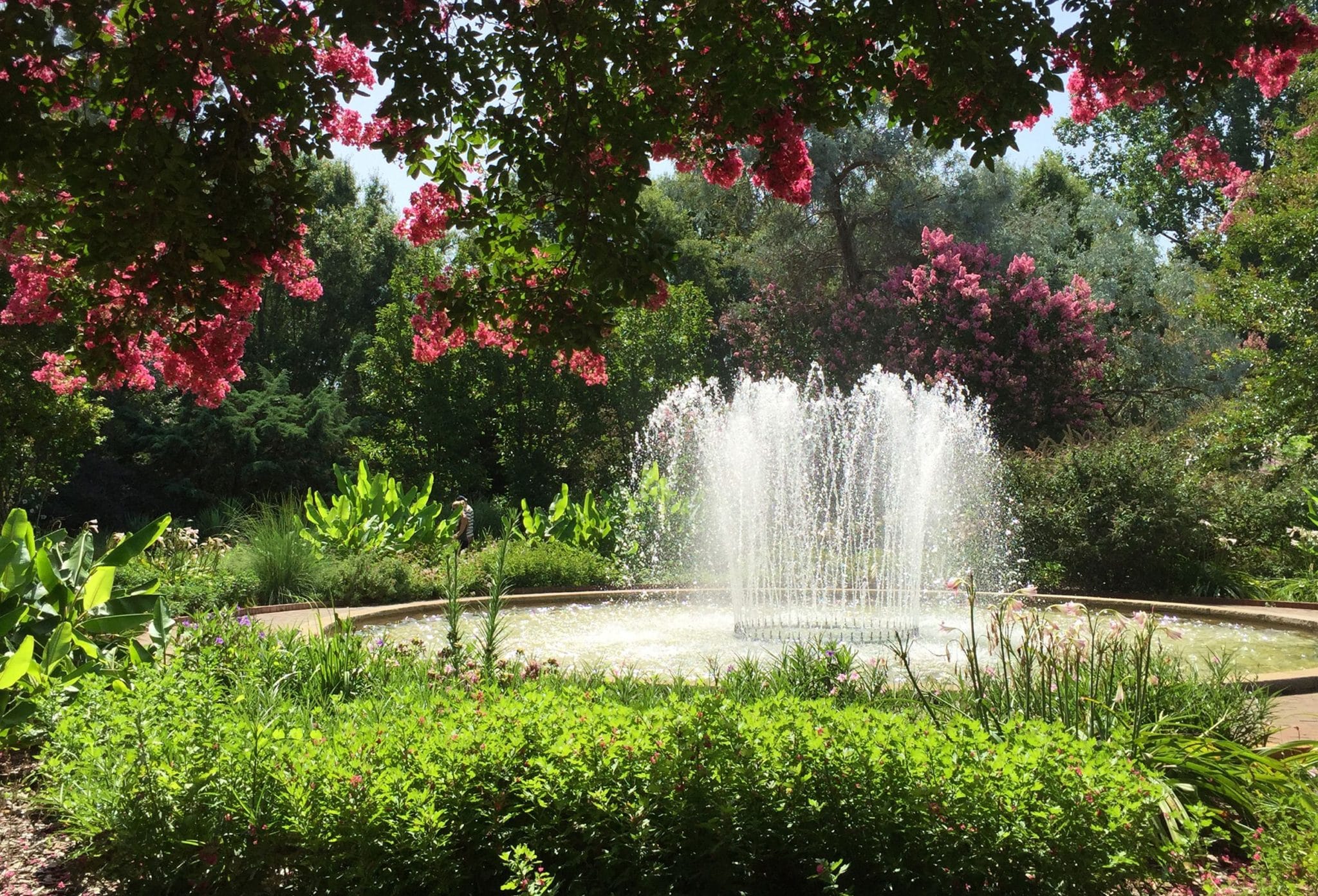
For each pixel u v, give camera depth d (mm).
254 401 24578
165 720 3676
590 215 4480
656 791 3133
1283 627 9125
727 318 26188
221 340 5340
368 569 11078
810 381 16688
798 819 3096
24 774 4395
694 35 4371
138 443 23938
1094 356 21000
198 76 4586
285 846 3252
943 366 20531
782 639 8320
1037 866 2920
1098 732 4008
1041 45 4102
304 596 10594
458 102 4312
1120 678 4465
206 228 3852
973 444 13164
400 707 4141
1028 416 20203
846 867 2885
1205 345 24672
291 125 4109
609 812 3119
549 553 12461
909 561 12266
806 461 13977
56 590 5238
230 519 19594
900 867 3004
